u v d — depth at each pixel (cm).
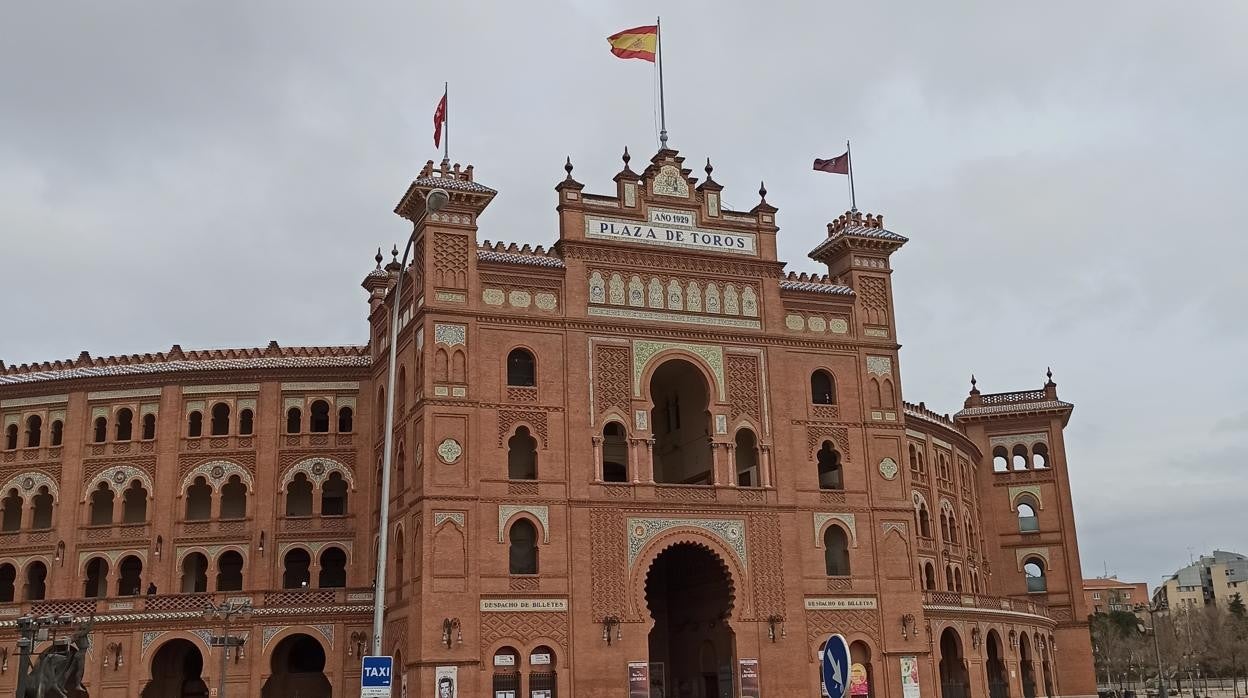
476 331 5797
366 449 6831
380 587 3253
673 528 5916
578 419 5878
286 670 6631
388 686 3150
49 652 4553
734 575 5975
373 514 6594
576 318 6003
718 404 6206
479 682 5350
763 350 6394
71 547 6669
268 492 6719
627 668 5638
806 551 6178
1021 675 8062
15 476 6862
